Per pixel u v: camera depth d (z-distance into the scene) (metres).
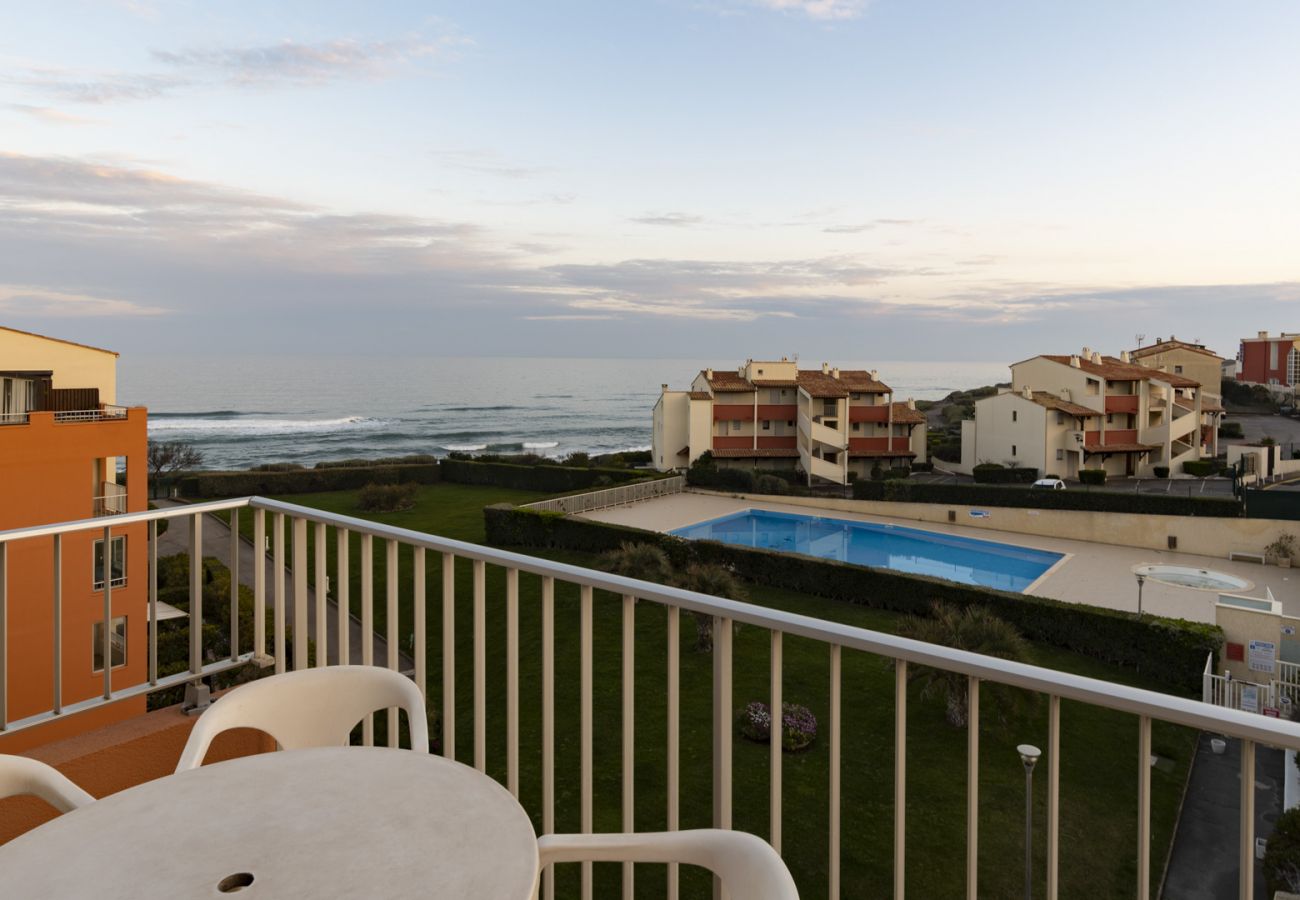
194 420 83.31
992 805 10.02
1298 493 23.59
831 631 1.56
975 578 22.38
